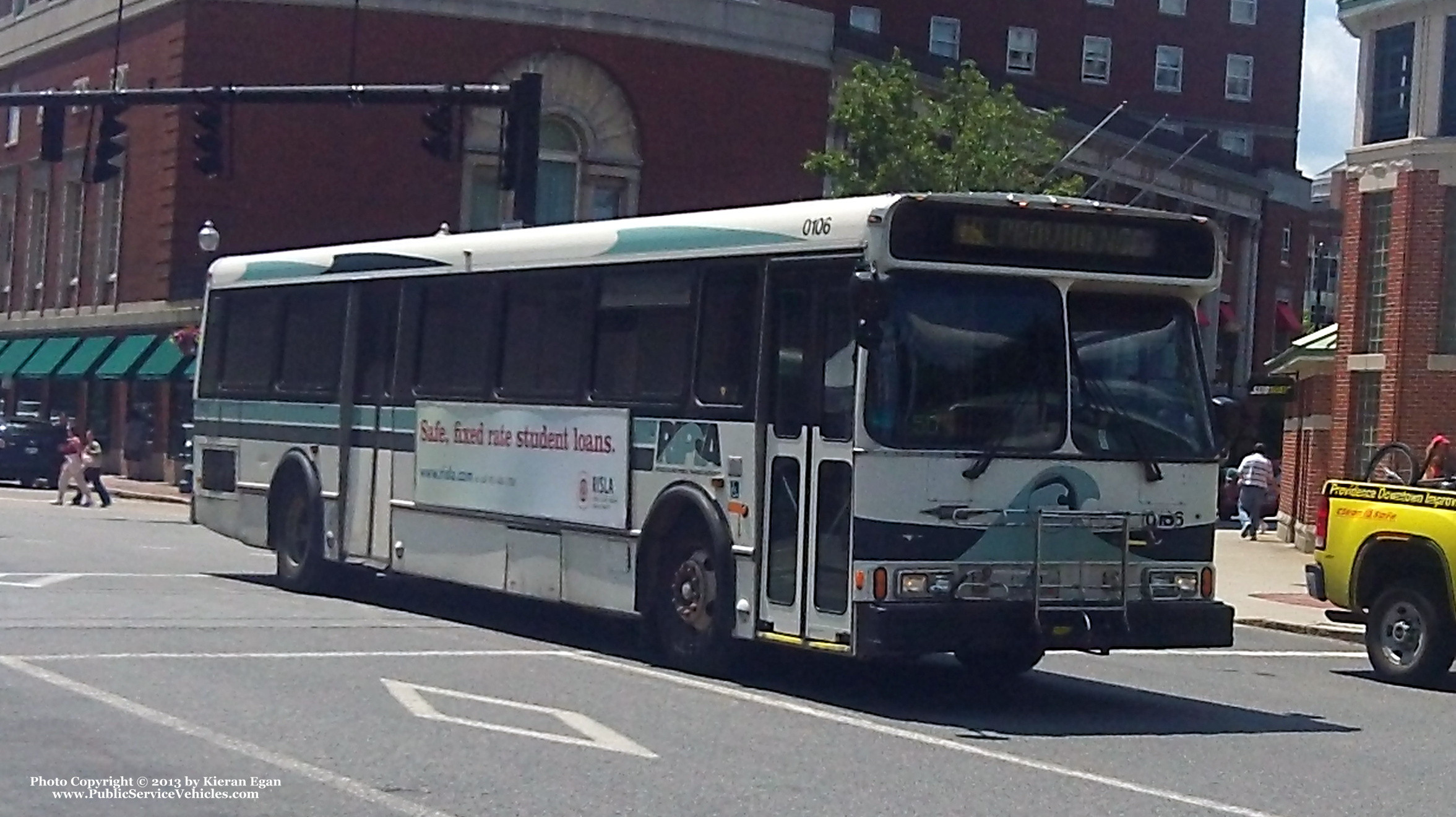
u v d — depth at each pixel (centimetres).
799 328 1355
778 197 5066
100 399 5122
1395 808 1043
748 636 1380
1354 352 3117
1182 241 1368
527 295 1672
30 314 5553
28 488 4525
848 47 5678
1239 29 8131
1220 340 7094
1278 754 1214
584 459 1577
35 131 5644
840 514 1295
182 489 4375
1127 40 8000
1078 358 1338
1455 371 2969
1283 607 2392
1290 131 8212
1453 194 2986
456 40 4691
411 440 1817
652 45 4878
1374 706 1510
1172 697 1500
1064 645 1308
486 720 1202
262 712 1208
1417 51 3023
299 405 1998
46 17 5497
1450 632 1652
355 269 1925
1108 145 6225
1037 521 1307
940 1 7769
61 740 1088
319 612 1800
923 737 1212
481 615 1842
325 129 4644
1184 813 992
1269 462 3894
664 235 1508
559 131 4831
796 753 1130
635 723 1217
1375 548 1706
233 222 4600
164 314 4669
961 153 4159
